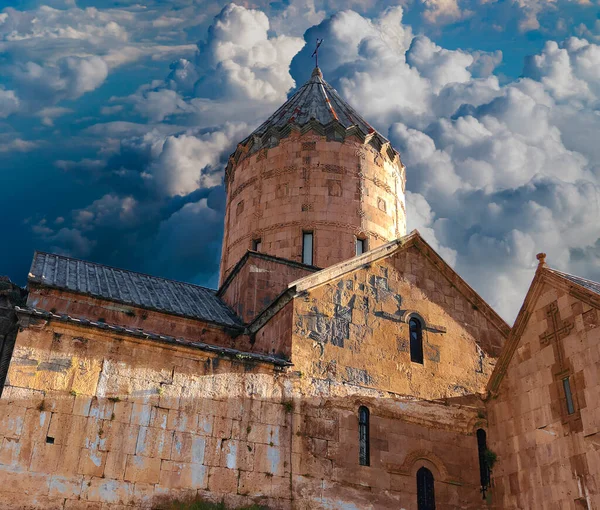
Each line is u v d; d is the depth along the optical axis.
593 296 19.94
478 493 22.08
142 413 18.58
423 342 23.64
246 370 20.38
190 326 23.91
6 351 19.66
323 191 29.19
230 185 32.22
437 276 25.05
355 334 22.56
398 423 21.92
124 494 17.58
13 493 16.53
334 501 19.86
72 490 17.11
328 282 22.94
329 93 33.69
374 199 29.95
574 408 19.88
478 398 23.50
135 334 19.09
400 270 24.42
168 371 19.34
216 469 18.83
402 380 22.64
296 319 21.92
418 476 21.58
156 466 18.19
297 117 31.28
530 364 21.83
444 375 23.45
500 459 22.12
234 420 19.59
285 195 29.28
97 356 18.67
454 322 24.55
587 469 19.00
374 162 30.70
